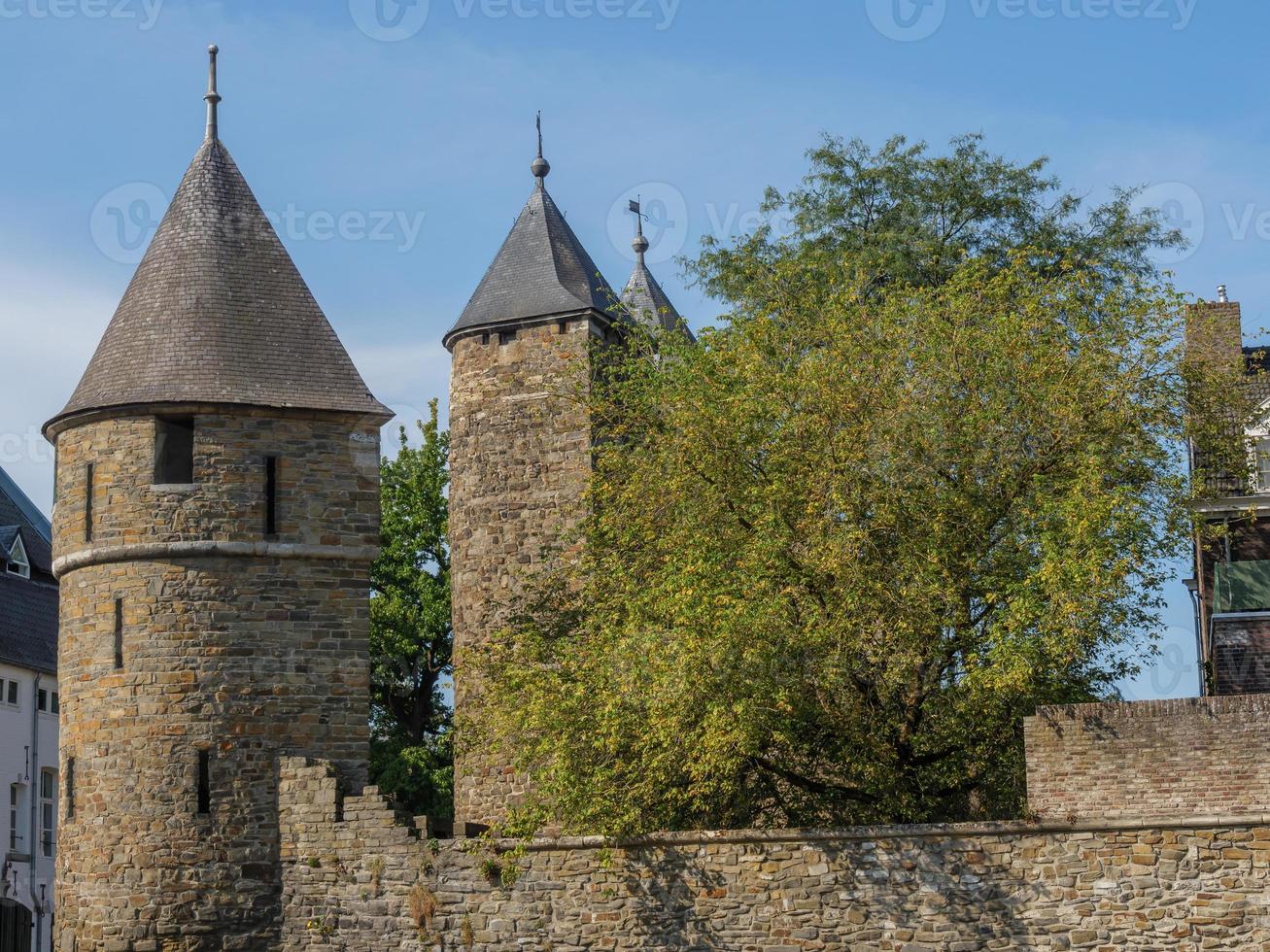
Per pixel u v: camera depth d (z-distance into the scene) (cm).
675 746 3338
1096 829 3094
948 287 3784
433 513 5884
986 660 3378
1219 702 3072
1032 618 3284
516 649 3931
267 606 3972
